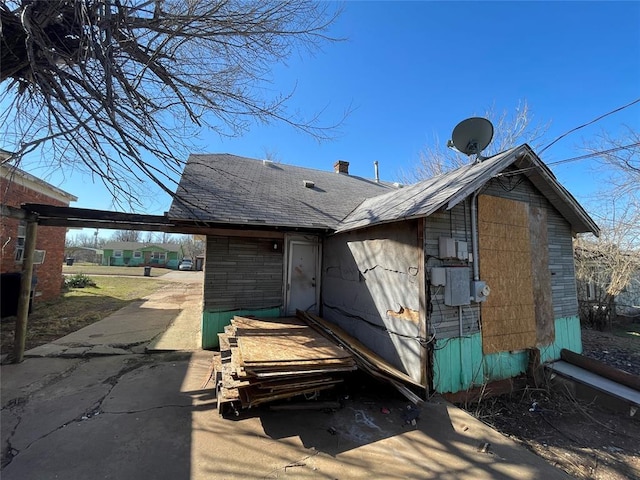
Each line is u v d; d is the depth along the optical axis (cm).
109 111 258
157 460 271
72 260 3731
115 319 882
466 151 569
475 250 490
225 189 750
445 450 300
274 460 277
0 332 710
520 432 389
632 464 323
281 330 525
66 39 298
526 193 575
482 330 485
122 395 403
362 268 605
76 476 247
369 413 378
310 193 889
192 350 606
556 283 596
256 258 700
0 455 273
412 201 512
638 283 1042
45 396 396
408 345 468
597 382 480
